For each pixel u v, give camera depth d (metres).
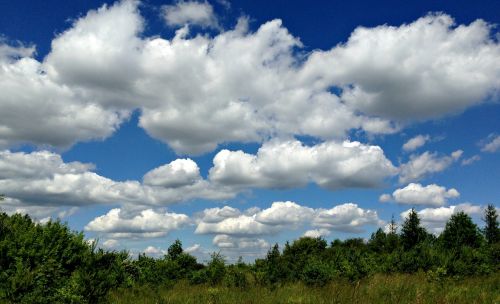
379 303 12.92
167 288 20.62
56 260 12.81
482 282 17.12
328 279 18.42
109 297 14.72
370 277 18.91
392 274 21.16
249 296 15.60
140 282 20.11
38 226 13.51
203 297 15.53
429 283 16.88
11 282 11.48
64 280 12.70
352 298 13.71
